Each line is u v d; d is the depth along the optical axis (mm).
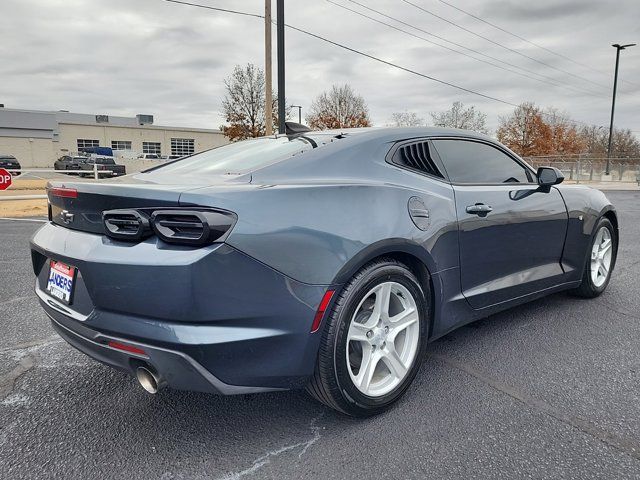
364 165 2439
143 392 2561
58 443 2090
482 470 1876
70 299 2102
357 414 2221
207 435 2148
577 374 2715
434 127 2934
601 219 3965
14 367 2869
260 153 2686
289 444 2076
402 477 1841
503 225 2955
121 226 1948
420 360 2459
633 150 52094
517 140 45656
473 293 2818
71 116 64750
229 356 1825
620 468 1882
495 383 2613
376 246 2170
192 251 1773
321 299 2000
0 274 5027
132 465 1936
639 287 4500
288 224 1939
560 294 4281
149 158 46875
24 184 21141
